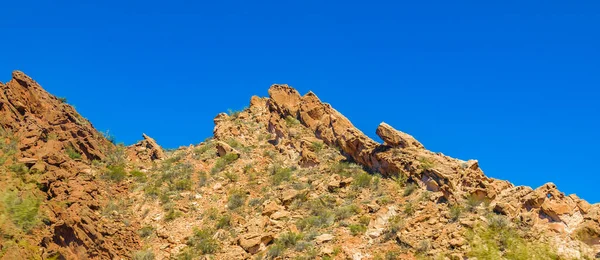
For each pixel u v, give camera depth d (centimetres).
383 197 4253
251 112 6475
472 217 3769
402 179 4434
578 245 3569
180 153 5800
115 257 3872
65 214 3800
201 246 3988
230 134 5938
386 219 3997
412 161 4478
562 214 3747
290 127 5828
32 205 3772
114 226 4181
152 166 5541
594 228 3616
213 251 3947
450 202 3956
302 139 5491
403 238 3644
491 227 3684
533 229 3675
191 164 5347
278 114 6128
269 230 4044
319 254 3628
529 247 3538
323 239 3791
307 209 4306
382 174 4653
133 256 3969
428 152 4631
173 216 4419
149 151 5850
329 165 5016
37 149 4641
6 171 4109
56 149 4859
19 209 3688
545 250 3516
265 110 6456
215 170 5150
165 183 4988
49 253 3481
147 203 4641
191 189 4850
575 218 3741
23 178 4088
